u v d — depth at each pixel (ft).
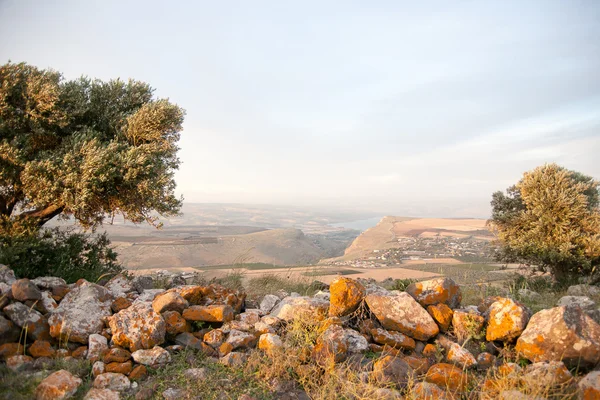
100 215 34.01
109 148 27.78
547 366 13.94
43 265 26.18
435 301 19.80
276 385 14.37
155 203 30.09
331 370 14.70
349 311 19.47
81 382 13.34
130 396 13.37
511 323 17.11
